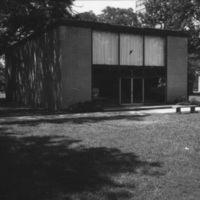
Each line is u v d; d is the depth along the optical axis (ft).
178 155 22.65
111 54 68.59
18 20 82.64
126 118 46.44
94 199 14.34
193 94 137.90
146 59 73.41
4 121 43.39
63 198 14.52
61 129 35.12
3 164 20.44
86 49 64.80
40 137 29.96
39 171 18.83
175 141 27.76
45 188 15.83
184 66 78.43
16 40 92.63
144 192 15.23
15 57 99.96
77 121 42.78
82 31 64.28
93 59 66.33
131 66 71.26
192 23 109.29
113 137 29.66
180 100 75.05
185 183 16.60
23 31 90.07
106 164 20.08
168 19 115.96
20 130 34.53
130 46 71.10
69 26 62.85
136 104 71.77
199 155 22.76
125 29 69.97
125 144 26.37
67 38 62.64
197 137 29.66
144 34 72.74
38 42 76.84
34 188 15.85
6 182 16.84
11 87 107.65
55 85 65.87
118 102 69.46
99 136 30.27
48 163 20.53
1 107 76.02
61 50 62.08
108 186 15.98
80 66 64.18
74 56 63.46
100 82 67.15
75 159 21.39
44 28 71.67
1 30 89.97
